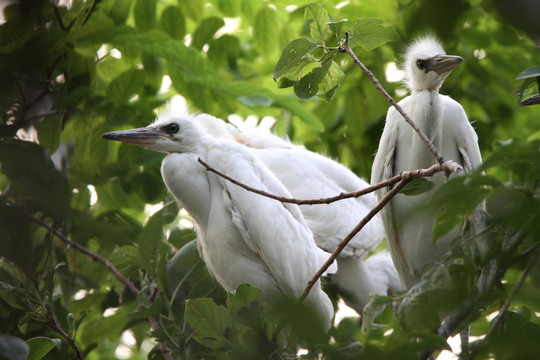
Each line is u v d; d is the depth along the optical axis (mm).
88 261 9312
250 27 11539
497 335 2480
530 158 3141
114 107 9695
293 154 10672
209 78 9727
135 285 8766
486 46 10219
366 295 10625
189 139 8156
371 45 5383
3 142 7613
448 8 2154
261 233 7438
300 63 5281
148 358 7719
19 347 5699
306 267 7562
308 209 10398
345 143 11953
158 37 9352
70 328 6480
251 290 5547
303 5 10914
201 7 11047
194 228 8664
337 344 4449
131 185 9875
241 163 7730
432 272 4609
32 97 8742
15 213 7508
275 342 5508
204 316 5688
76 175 9422
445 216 3924
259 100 9727
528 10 1765
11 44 8039
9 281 7312
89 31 8938
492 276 4305
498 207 3766
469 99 11102
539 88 5973
